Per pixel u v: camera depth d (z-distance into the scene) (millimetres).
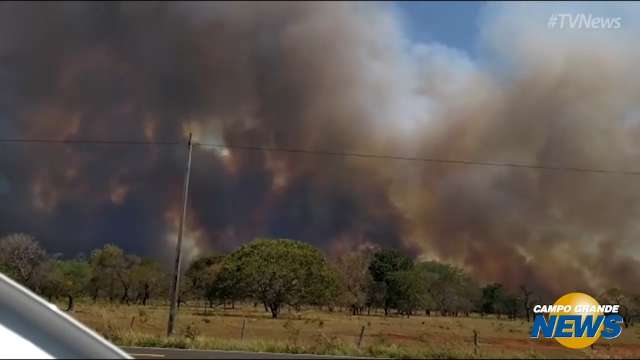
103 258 75000
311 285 55062
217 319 41781
